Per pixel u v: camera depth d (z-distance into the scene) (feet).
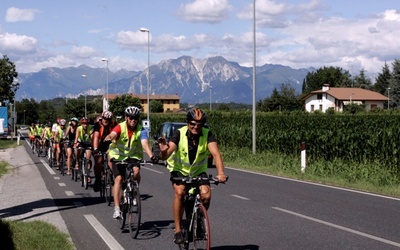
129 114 28.84
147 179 58.08
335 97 334.24
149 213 34.86
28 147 146.10
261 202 39.81
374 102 345.51
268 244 25.55
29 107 532.32
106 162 39.32
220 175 21.35
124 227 29.45
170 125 74.33
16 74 234.58
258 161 76.79
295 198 42.14
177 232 22.67
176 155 22.36
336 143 74.28
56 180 56.13
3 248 23.40
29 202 39.86
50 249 23.72
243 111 191.52
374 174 56.29
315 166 63.98
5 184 52.65
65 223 31.30
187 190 22.29
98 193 45.24
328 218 32.81
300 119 100.17
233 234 27.91
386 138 67.62
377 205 38.45
